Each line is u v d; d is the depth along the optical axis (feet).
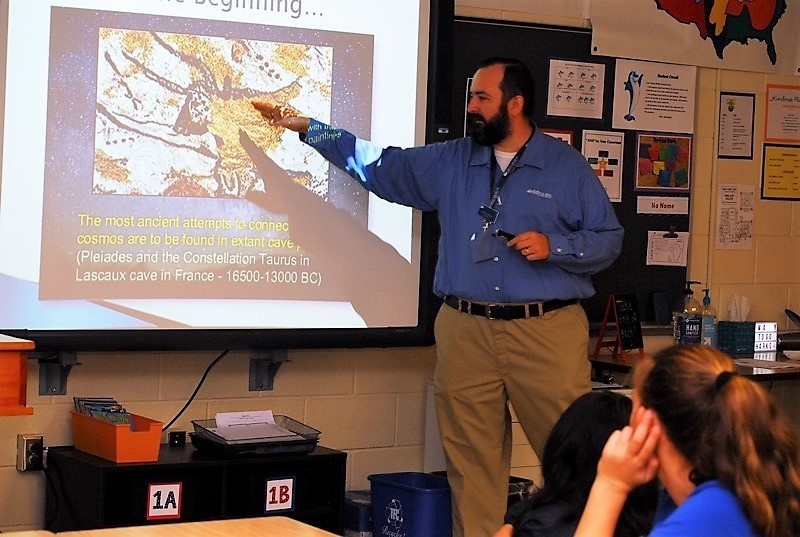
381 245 14.42
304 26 13.99
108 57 13.10
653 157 16.58
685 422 5.95
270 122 13.70
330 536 7.80
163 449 13.43
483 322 13.33
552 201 13.35
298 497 13.38
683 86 16.75
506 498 14.03
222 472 12.83
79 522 12.64
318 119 14.12
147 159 13.30
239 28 13.70
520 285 13.16
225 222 13.67
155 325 13.38
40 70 12.83
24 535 7.60
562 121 15.97
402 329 14.52
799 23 17.61
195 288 13.55
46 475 13.14
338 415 15.05
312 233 14.07
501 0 15.60
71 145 12.98
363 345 14.32
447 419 13.79
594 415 7.67
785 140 17.62
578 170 13.52
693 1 16.76
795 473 5.74
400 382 15.42
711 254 17.12
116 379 13.73
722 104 17.12
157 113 13.34
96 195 13.10
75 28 12.96
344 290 14.25
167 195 13.41
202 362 14.16
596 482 6.34
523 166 13.37
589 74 16.10
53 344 12.87
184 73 13.44
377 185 13.78
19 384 10.94
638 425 6.22
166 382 13.98
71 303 13.01
